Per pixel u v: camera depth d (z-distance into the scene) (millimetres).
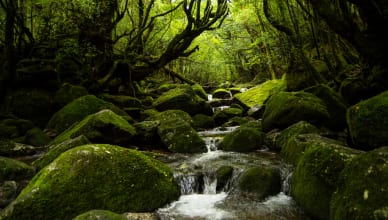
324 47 15438
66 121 12383
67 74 15664
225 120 17219
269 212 5738
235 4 21281
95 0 14312
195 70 42344
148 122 11781
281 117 10859
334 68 15320
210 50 41500
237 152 10234
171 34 25641
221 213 5770
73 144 8117
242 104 19969
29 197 5055
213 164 8383
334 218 4391
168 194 6227
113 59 17594
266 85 20969
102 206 5359
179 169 7918
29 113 13469
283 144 9438
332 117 10469
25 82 13883
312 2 9859
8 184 6332
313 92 11461
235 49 33625
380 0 8242
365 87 10430
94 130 9984
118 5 17125
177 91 18531
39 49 15438
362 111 6703
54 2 14320
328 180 5219
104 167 5773
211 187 7434
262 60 26906
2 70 13188
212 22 18016
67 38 14977
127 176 5871
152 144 11320
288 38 17188
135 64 19391
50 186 5254
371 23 8836
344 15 9539
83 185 5426
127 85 19234
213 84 40094
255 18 24500
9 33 12969
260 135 10680
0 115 12820
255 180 6664
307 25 16344
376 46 9031
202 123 15719
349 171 4590
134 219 5211
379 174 4035
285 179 6980
